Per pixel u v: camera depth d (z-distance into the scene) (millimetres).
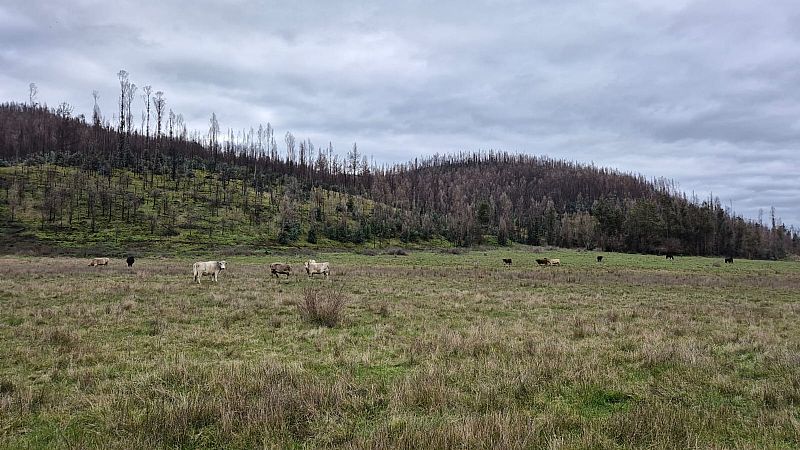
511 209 161875
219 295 19547
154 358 9531
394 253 75000
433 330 13039
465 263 53094
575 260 63375
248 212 95625
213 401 6387
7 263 39969
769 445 5508
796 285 33125
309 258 58969
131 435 5449
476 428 5543
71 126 128750
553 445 5203
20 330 11836
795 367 9297
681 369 9125
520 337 12133
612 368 9008
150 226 78250
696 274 41750
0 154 112625
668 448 5277
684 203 113938
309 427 5875
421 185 184375
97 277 27688
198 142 150875
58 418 6215
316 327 13242
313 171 153250
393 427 5875
